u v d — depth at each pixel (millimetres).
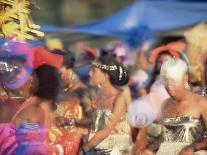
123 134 14969
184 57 16609
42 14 49094
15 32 13133
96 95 15273
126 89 15344
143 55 22594
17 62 12789
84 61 21484
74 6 51156
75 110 14672
